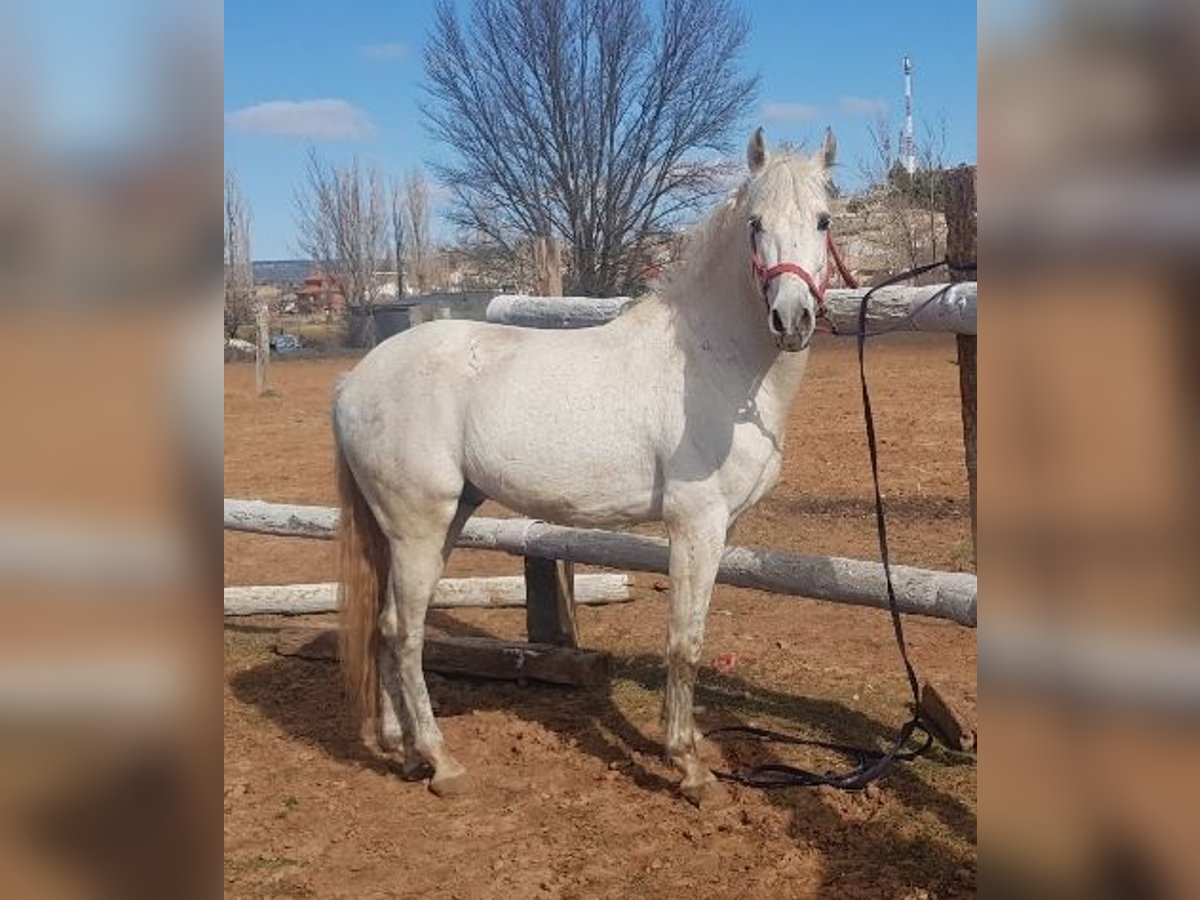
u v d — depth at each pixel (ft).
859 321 11.56
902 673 15.10
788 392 11.34
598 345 11.80
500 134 77.51
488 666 15.35
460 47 76.28
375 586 12.65
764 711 14.12
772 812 11.19
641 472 11.44
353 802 11.96
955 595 11.85
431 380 11.84
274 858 10.63
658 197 78.02
